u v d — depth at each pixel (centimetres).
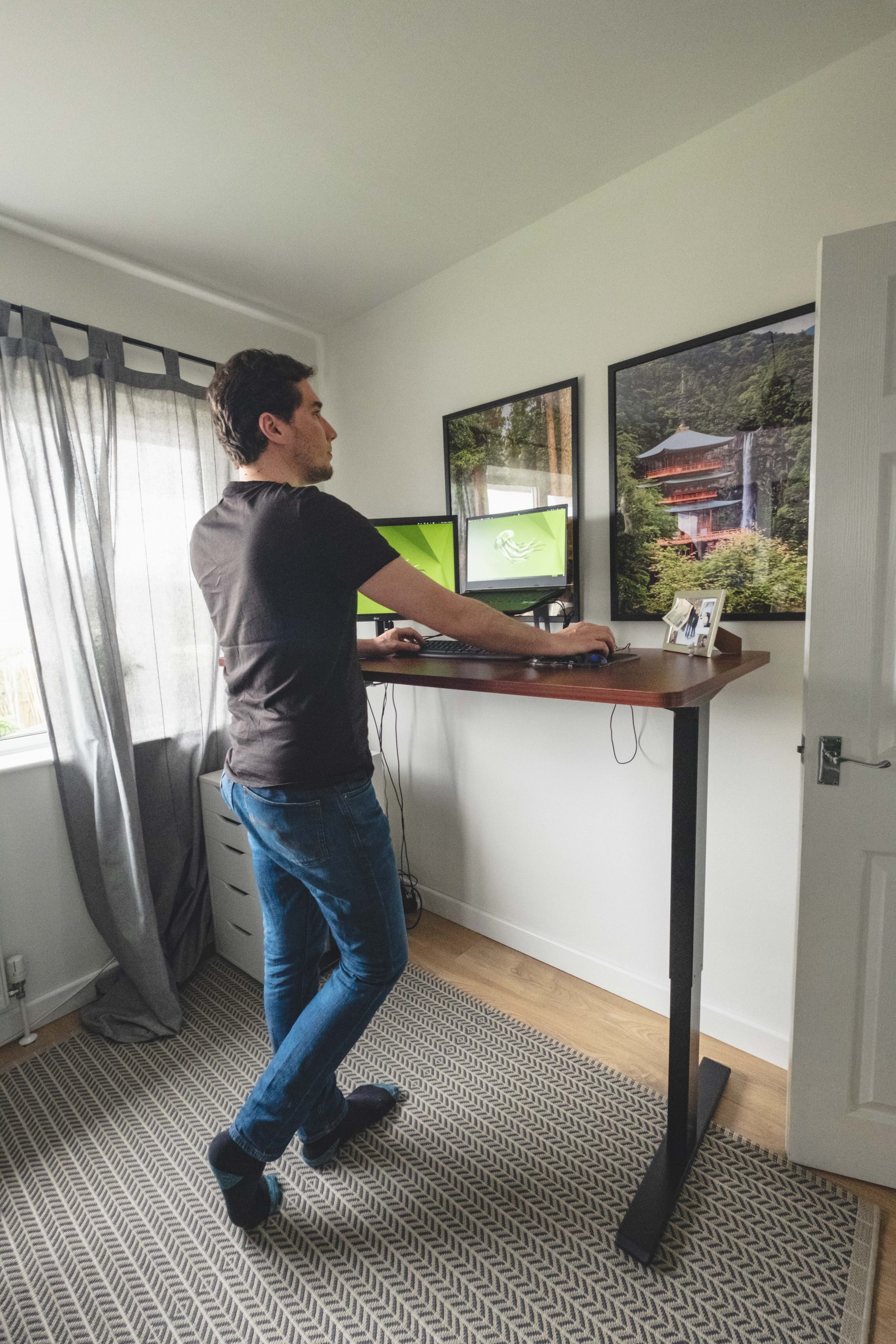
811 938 128
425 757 243
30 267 182
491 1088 160
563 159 161
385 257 204
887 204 130
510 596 186
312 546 101
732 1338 103
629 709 183
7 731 193
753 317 150
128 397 198
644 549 174
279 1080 114
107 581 189
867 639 118
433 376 221
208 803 216
